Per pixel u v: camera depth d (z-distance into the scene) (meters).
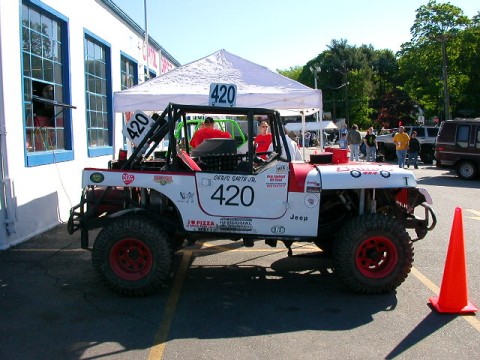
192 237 5.38
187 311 4.82
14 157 7.18
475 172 17.09
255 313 4.78
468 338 4.24
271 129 5.99
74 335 4.25
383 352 3.98
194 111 5.46
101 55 11.45
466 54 45.25
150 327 4.43
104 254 5.07
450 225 9.09
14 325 4.46
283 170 5.18
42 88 8.34
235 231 5.23
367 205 5.54
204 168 6.11
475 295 5.30
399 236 5.18
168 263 5.10
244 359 3.84
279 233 5.26
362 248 5.22
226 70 8.64
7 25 7.02
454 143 17.39
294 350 4.00
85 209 5.81
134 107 8.02
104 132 11.69
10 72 7.09
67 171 9.08
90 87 10.68
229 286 5.58
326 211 5.80
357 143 21.95
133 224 5.06
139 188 5.51
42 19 8.34
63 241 7.46
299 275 6.00
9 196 6.99
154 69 16.88
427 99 47.56
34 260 6.47
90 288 5.43
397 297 5.24
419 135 26.17
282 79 8.45
